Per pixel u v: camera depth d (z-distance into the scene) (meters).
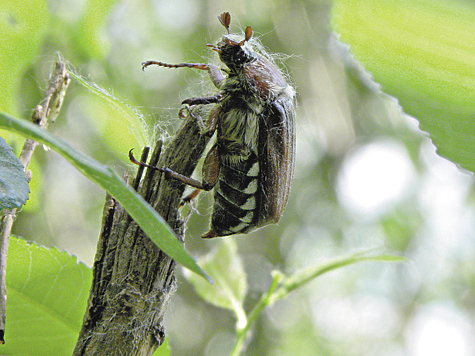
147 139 0.21
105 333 0.20
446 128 0.11
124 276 0.20
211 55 0.24
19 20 0.21
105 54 0.23
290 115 0.24
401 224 0.38
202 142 0.21
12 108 0.21
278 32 0.30
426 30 0.11
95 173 0.11
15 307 0.21
